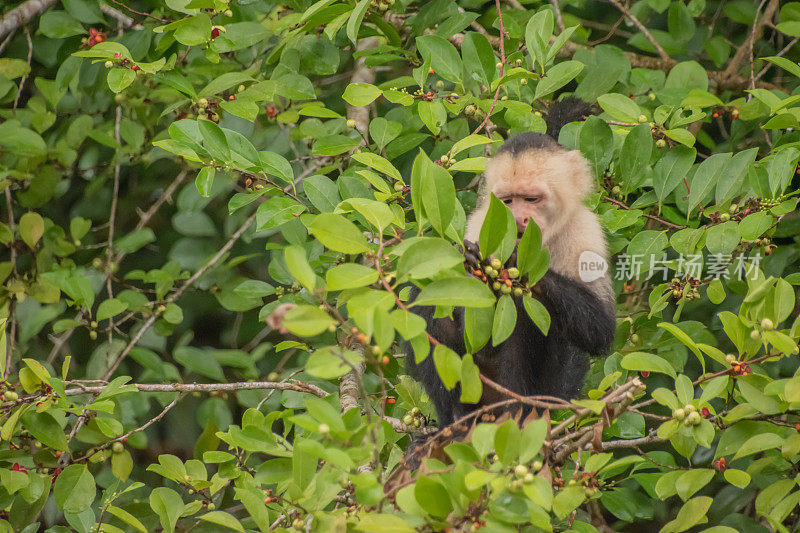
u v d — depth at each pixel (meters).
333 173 13.41
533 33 10.67
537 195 10.34
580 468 8.98
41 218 12.71
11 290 12.75
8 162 13.66
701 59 15.15
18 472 9.16
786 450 7.90
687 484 8.12
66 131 13.85
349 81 14.56
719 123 13.70
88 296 12.43
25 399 9.17
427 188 7.04
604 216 10.55
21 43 14.26
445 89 12.34
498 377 9.60
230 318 15.69
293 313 6.16
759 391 7.98
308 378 11.79
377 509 6.78
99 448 9.84
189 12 10.95
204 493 9.45
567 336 9.31
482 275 7.39
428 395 10.02
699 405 7.77
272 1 12.70
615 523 12.66
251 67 12.64
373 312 6.12
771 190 9.64
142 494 11.94
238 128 13.02
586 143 10.70
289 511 8.33
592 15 15.47
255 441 8.37
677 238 9.77
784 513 8.26
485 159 9.30
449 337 9.57
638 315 11.09
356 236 6.86
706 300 12.50
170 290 13.91
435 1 11.80
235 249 14.59
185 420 14.25
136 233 13.38
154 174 14.95
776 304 8.05
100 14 12.55
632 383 7.47
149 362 12.32
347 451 6.46
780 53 13.22
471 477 6.36
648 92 12.29
